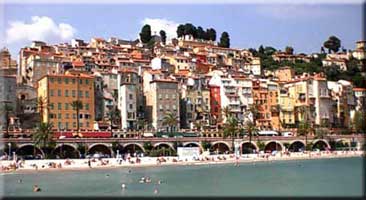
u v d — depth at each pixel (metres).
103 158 162.50
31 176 129.25
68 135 179.00
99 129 198.75
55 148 163.88
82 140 167.88
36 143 160.25
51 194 89.38
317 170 132.88
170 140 183.75
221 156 178.00
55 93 194.62
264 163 171.88
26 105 197.38
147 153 177.00
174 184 105.06
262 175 123.44
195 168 151.38
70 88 197.38
